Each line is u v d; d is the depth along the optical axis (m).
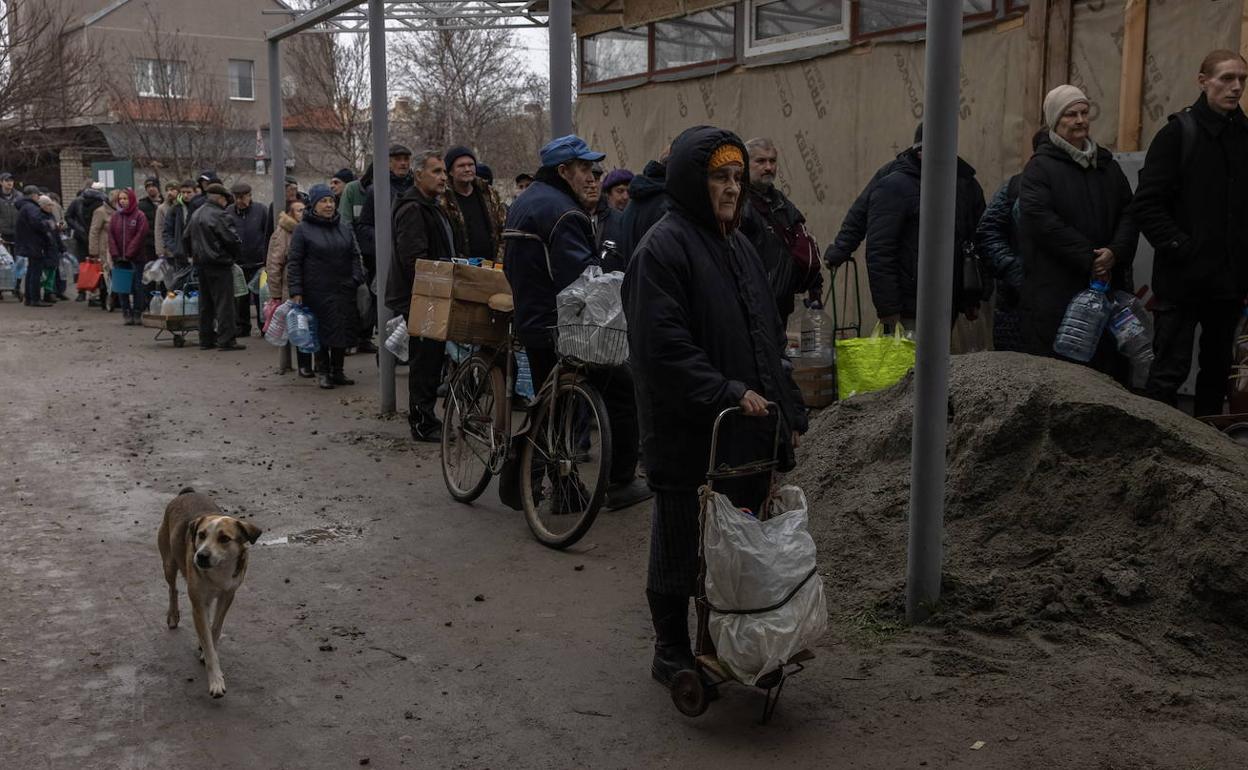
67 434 9.02
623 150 12.88
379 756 3.81
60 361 13.17
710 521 3.68
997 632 4.42
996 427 5.05
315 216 10.90
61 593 5.37
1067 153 6.27
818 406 8.17
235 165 34.62
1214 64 5.88
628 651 4.67
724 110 11.23
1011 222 7.11
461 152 8.55
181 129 31.66
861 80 9.58
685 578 4.08
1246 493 4.47
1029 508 4.87
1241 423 5.62
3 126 26.78
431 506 6.89
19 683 4.37
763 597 3.66
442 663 4.58
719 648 3.72
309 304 10.96
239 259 14.36
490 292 6.66
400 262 8.52
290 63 31.42
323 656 4.66
